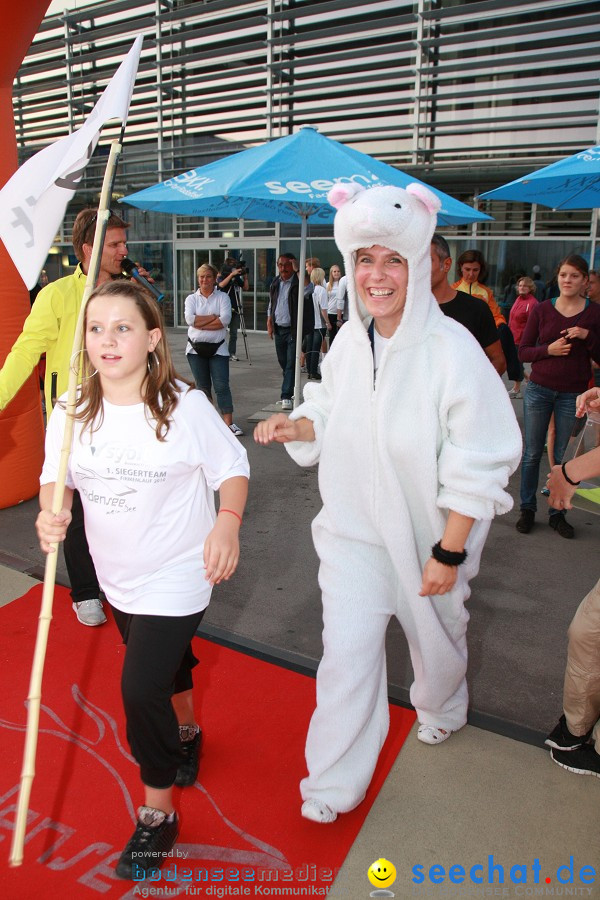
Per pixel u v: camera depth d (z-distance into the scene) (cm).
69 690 278
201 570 194
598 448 206
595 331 439
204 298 686
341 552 209
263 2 1561
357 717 201
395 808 222
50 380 307
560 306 447
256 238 1717
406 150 1459
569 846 209
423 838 210
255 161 498
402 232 173
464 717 254
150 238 1881
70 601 351
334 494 207
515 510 516
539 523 486
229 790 228
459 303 368
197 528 193
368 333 201
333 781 207
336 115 1524
